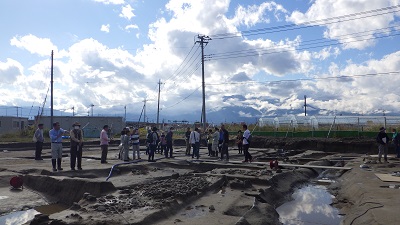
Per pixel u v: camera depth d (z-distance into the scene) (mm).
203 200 10586
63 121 59906
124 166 16500
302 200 13102
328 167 18922
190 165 19047
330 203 12531
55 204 11141
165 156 22641
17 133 45125
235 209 9758
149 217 8203
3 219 9188
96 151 28922
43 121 58219
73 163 15383
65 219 7863
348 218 9516
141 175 14930
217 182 13031
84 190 11422
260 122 44844
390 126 35094
